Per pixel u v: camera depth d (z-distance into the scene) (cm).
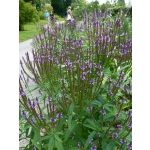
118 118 212
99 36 285
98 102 213
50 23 654
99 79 218
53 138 188
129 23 652
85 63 247
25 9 1402
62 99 212
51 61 247
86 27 447
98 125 203
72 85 224
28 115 214
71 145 220
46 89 247
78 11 1023
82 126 225
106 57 271
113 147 189
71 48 300
